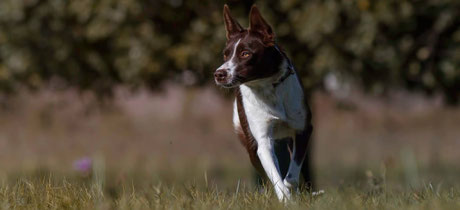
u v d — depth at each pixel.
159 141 26.23
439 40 13.21
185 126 28.25
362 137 28.17
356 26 12.48
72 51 13.72
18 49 13.74
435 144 26.61
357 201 6.47
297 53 12.96
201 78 14.02
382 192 7.55
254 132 7.89
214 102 28.44
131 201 6.68
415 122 29.80
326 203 6.45
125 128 27.52
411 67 13.12
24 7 13.23
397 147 26.30
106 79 14.54
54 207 6.45
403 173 15.34
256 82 7.69
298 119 7.88
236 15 12.58
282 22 12.71
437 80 13.44
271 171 7.52
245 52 7.62
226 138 26.97
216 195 6.86
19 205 6.55
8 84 14.45
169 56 12.99
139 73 13.12
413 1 12.50
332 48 12.48
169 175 16.53
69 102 18.36
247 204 6.48
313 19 12.12
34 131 26.09
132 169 17.61
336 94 14.41
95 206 6.38
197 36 12.72
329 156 25.02
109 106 16.02
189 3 12.97
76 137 26.25
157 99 31.25
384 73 13.15
